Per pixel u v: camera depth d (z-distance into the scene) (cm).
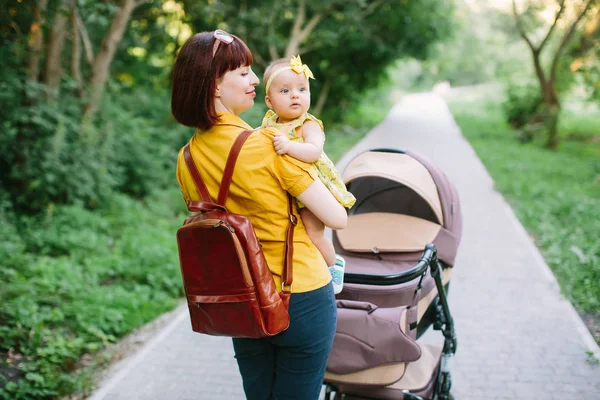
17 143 814
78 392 414
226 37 202
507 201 1052
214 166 203
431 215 371
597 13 1738
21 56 870
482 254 720
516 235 809
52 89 875
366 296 301
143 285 630
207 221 197
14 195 825
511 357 450
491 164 1484
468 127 2483
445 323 340
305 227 212
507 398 391
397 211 380
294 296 205
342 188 217
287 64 214
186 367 444
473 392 398
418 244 355
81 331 504
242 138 200
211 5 1509
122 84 1480
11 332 464
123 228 823
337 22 1886
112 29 992
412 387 301
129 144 1042
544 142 1930
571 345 470
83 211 814
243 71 207
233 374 432
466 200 1050
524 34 1928
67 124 880
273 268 205
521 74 2381
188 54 200
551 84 1928
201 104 200
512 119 2336
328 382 283
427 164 367
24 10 839
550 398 390
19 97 828
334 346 276
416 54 2272
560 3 1800
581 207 948
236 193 200
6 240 682
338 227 205
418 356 271
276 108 216
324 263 217
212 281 201
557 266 668
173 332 513
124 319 536
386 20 2092
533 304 558
